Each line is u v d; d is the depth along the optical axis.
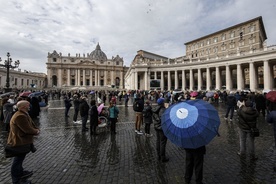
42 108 19.47
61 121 12.31
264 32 59.00
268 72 33.66
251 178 4.49
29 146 4.16
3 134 8.85
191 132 3.70
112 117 8.95
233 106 11.94
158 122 5.57
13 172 4.11
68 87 82.75
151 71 54.34
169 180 4.43
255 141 7.47
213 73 54.47
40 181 4.44
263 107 12.70
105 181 4.42
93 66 103.88
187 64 48.16
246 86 48.09
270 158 5.69
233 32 57.12
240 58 38.00
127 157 5.92
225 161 5.50
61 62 99.75
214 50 63.19
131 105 22.55
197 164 3.99
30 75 85.75
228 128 9.78
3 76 64.44
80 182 4.38
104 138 8.18
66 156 6.05
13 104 9.23
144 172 4.86
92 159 5.78
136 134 8.87
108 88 78.69
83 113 9.45
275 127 4.91
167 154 6.16
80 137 8.36
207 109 3.97
